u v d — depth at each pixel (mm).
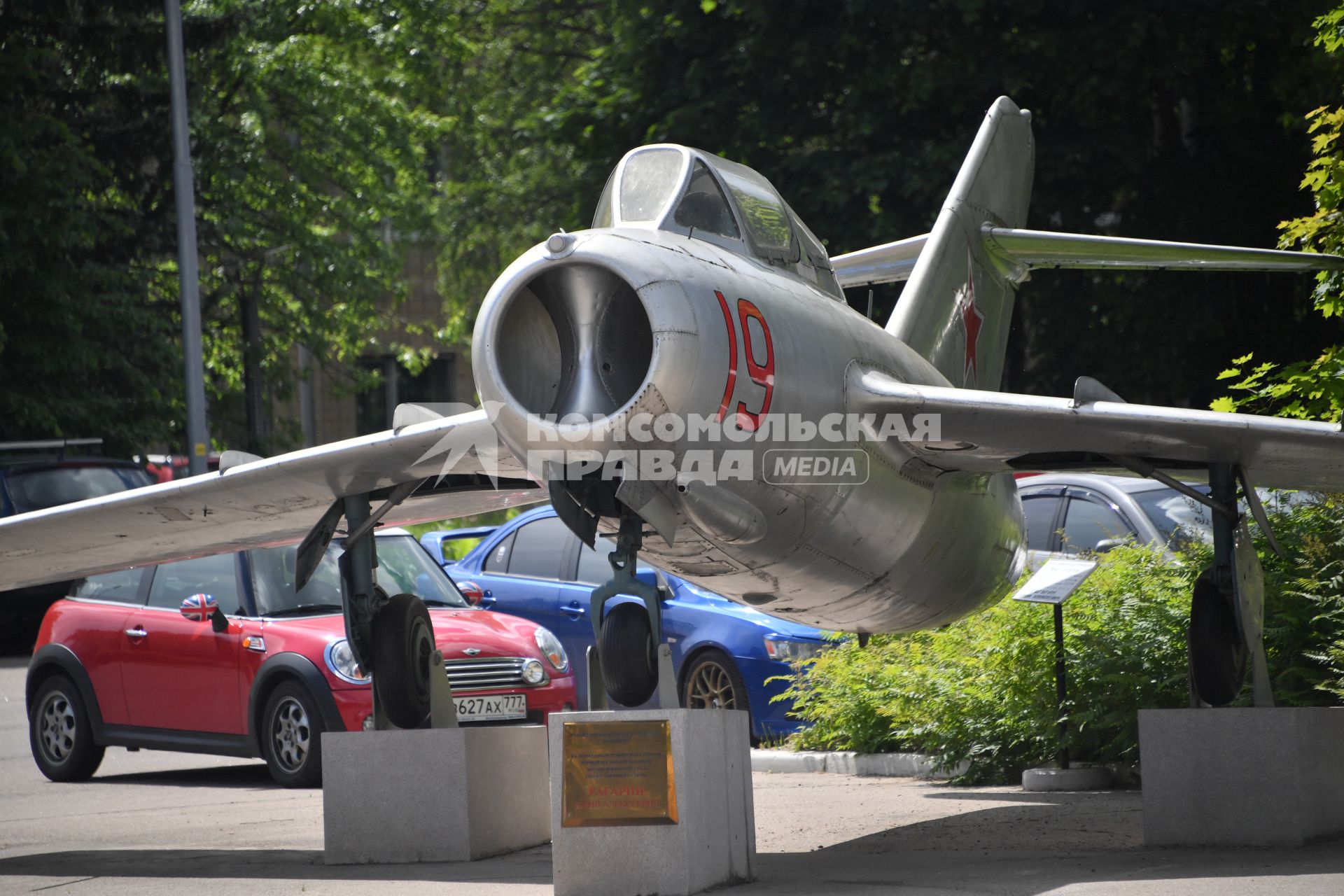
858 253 30906
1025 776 30109
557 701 35281
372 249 100000
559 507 18781
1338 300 32406
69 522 25766
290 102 95125
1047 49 68188
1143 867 19594
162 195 85250
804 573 22797
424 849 22172
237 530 27500
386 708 23344
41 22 77062
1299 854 20406
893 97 70688
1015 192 32000
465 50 104938
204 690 35000
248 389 94625
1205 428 21016
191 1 84562
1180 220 72250
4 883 21438
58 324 74188
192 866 22703
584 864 18047
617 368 18062
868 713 34531
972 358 29984
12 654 66875
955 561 25453
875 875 19656
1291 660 29516
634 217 20484
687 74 76062
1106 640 30484
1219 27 68312
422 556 39438
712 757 18719
